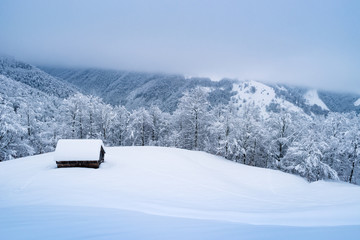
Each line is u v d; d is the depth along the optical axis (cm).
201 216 742
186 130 4003
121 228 502
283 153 3338
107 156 2402
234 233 436
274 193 1644
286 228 471
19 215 655
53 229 486
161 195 1262
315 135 2680
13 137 2798
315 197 1412
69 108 3566
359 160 2759
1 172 1678
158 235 435
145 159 2352
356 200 1112
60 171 1692
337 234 394
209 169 2308
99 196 1122
